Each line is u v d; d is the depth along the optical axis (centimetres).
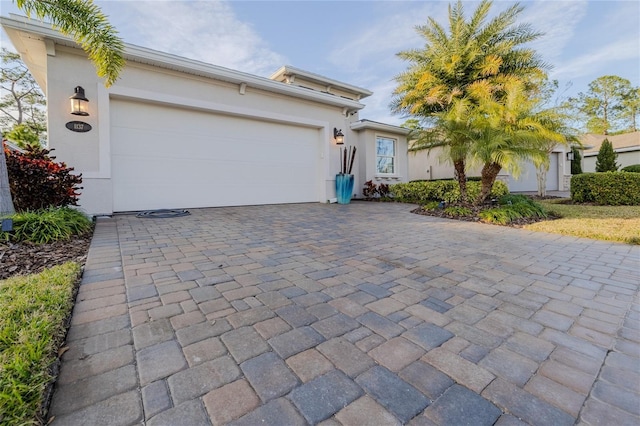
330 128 893
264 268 271
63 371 127
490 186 653
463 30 941
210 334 159
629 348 152
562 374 132
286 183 823
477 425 105
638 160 1838
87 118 525
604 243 380
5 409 101
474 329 170
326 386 123
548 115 597
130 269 261
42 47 501
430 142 676
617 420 107
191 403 112
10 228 312
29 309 168
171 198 638
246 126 743
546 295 218
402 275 258
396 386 124
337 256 315
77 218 395
